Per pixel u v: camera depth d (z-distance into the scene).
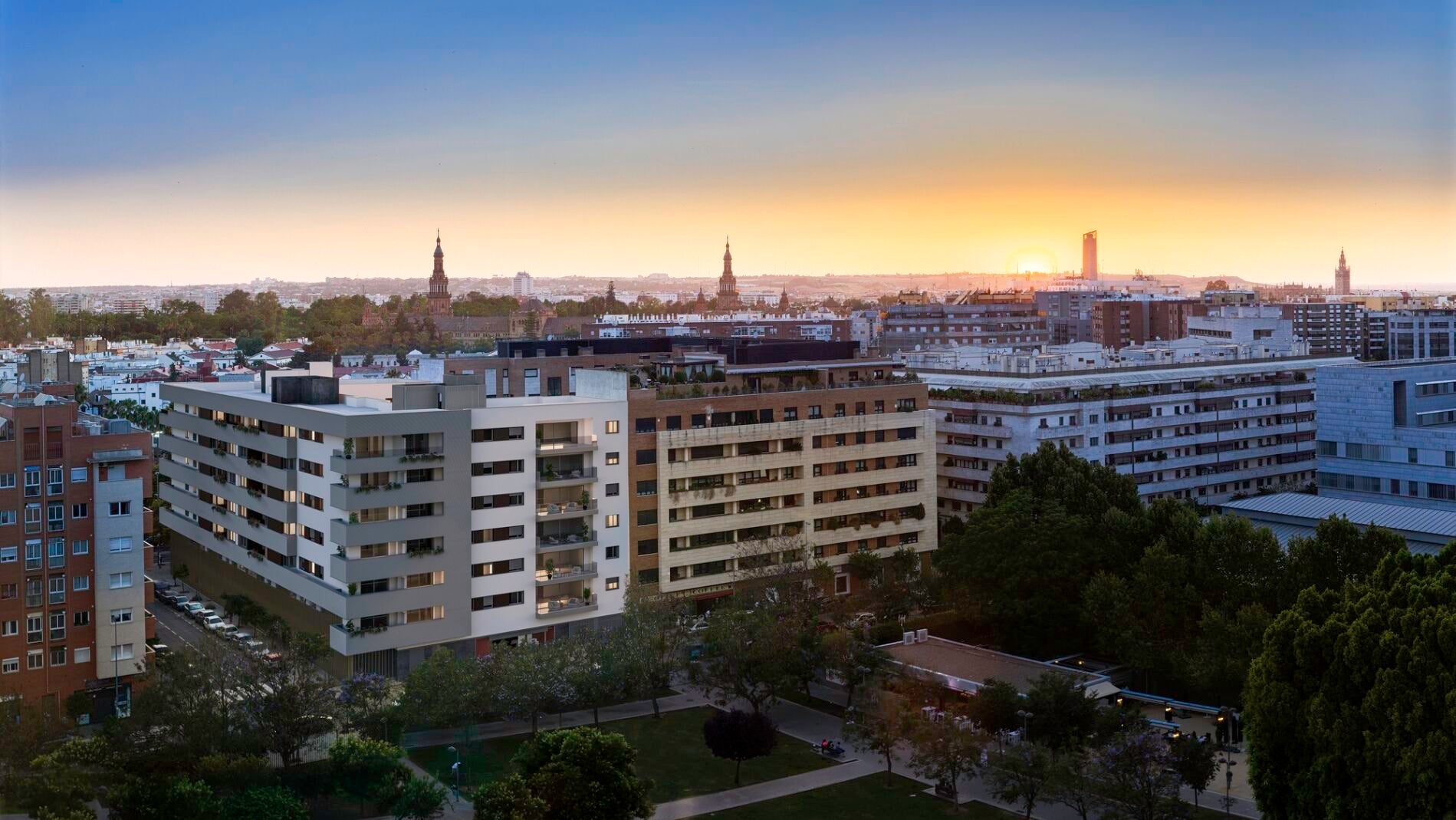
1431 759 85.00
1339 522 135.12
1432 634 89.50
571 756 101.88
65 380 191.75
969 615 162.88
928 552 195.00
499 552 157.00
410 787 106.25
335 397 173.25
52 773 102.12
